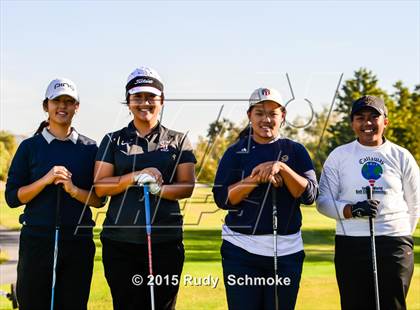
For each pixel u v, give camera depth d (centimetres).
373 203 451
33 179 457
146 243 452
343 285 470
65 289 455
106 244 455
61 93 456
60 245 452
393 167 471
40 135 466
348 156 477
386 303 463
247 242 444
